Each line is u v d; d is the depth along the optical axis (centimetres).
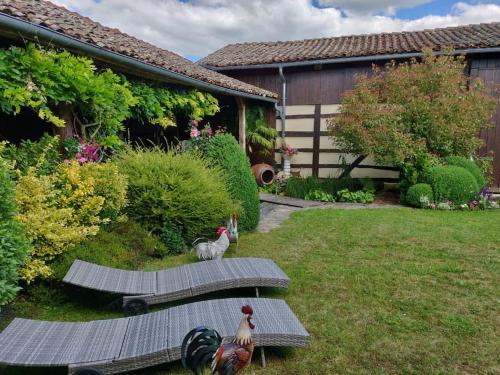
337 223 634
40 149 410
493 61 911
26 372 241
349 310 313
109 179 423
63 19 494
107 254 382
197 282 323
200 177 496
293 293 350
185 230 498
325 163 1064
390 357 247
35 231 319
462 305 319
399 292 347
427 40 998
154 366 245
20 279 311
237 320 251
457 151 866
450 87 814
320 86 1038
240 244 519
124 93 523
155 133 905
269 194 991
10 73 375
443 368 235
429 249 477
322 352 255
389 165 1006
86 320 307
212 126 1040
